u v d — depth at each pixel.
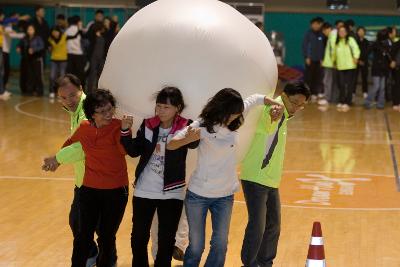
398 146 14.74
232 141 5.92
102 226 6.25
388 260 7.43
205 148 5.90
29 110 18.83
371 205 9.81
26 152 13.08
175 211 6.01
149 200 5.99
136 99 6.24
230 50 6.23
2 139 14.41
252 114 6.37
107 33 22.36
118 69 6.35
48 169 6.27
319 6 29.97
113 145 6.12
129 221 8.69
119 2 29.31
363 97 24.00
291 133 16.28
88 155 6.14
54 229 8.28
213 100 5.82
